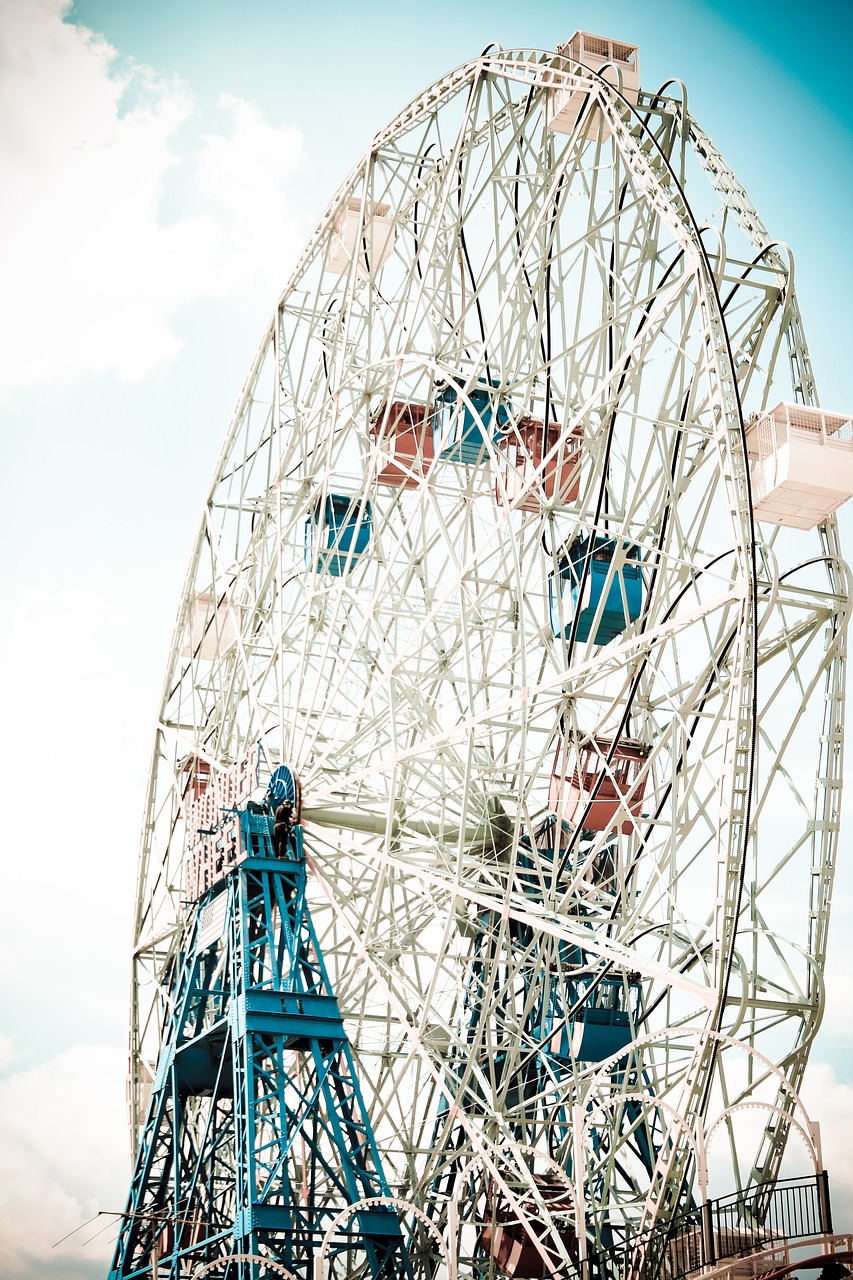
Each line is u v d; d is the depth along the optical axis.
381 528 56.94
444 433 53.78
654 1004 51.88
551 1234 46.28
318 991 51.38
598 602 54.56
